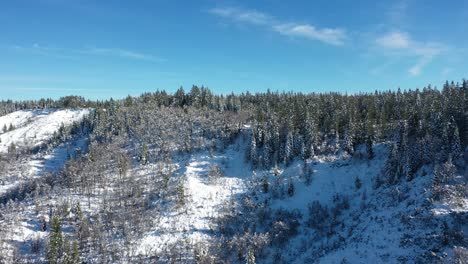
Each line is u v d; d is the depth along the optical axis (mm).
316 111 172125
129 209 131125
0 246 112125
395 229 87625
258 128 170000
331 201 124250
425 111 140750
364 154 138750
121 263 105875
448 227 79375
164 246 111562
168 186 144875
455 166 102125
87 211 134000
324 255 92688
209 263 100562
